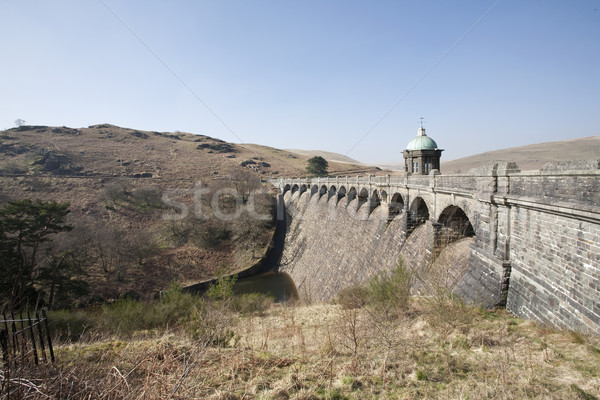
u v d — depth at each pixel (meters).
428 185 28.95
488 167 19.28
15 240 35.53
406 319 16.86
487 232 19.72
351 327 13.77
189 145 177.88
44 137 139.25
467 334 13.98
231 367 10.23
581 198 12.62
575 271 13.16
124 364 10.32
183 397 7.48
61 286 40.06
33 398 6.82
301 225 77.88
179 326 19.06
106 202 84.25
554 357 11.09
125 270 59.69
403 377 10.02
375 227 44.12
